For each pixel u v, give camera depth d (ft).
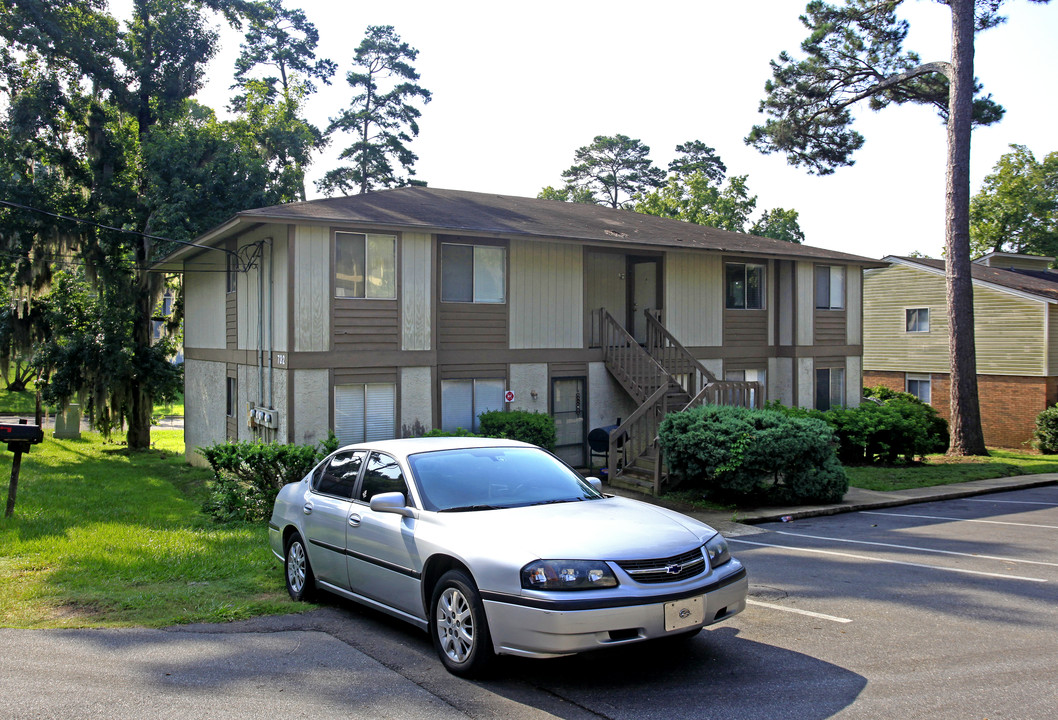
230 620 21.57
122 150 90.33
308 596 23.36
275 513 25.39
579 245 58.95
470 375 54.65
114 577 26.32
